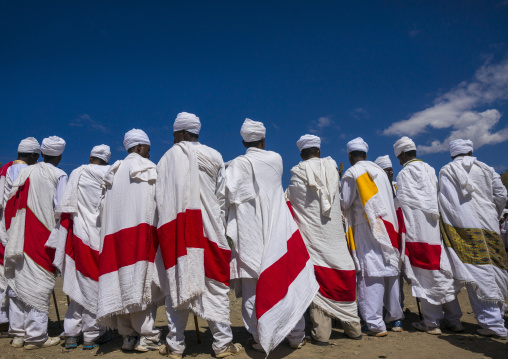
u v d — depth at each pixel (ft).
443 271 16.47
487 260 16.42
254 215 14.47
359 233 16.62
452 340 15.61
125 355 13.96
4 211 17.01
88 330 15.01
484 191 17.33
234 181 14.58
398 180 17.92
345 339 15.84
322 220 15.78
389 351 14.19
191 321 19.94
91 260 15.23
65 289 15.06
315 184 15.70
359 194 16.46
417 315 20.15
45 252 15.97
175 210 13.60
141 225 14.10
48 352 14.93
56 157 17.42
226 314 13.70
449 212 17.31
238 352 13.85
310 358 13.44
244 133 15.34
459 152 18.13
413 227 17.02
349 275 15.43
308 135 16.97
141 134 15.76
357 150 17.85
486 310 16.25
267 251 13.98
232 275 14.34
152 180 14.58
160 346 14.29
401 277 19.08
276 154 15.30
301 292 14.15
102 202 15.01
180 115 14.84
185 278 12.94
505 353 13.94
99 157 16.61
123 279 13.82
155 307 14.73
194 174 13.75
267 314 13.26
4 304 17.02
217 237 13.88
